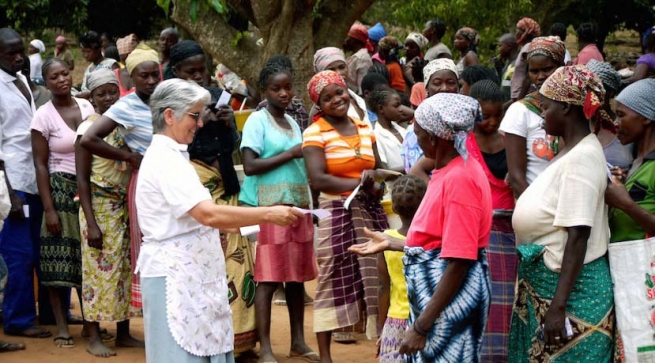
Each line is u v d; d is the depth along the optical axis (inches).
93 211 241.1
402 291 196.7
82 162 238.5
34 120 253.3
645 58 385.7
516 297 177.5
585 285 166.1
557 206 163.5
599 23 695.7
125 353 246.1
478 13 562.3
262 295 229.6
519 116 197.9
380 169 228.7
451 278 152.2
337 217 222.2
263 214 161.5
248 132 232.2
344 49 441.1
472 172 153.6
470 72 252.7
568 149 166.2
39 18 631.8
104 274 242.2
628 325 165.2
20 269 258.7
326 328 221.9
